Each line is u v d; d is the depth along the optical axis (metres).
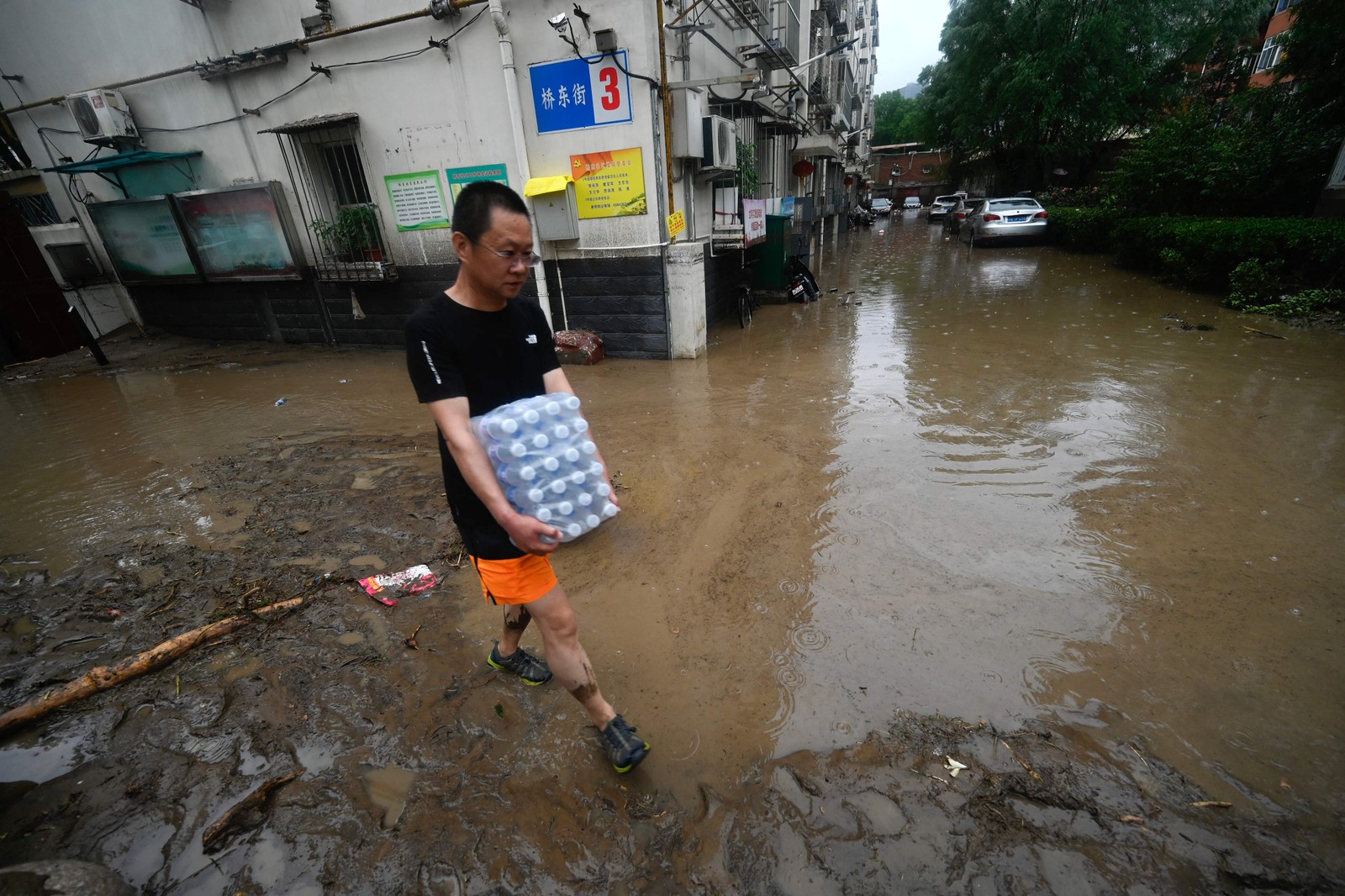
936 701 2.32
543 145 6.60
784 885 1.73
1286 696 2.26
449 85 6.71
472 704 2.41
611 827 1.92
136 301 10.03
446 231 7.50
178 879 1.79
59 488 4.59
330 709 2.40
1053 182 23.91
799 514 3.68
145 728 2.34
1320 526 3.25
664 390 6.09
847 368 6.49
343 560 3.43
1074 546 3.21
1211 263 8.98
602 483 1.78
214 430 5.66
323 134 7.54
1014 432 4.64
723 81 6.27
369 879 1.78
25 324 9.26
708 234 8.47
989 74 21.45
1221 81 21.56
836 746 2.16
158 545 3.67
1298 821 1.83
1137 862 1.75
